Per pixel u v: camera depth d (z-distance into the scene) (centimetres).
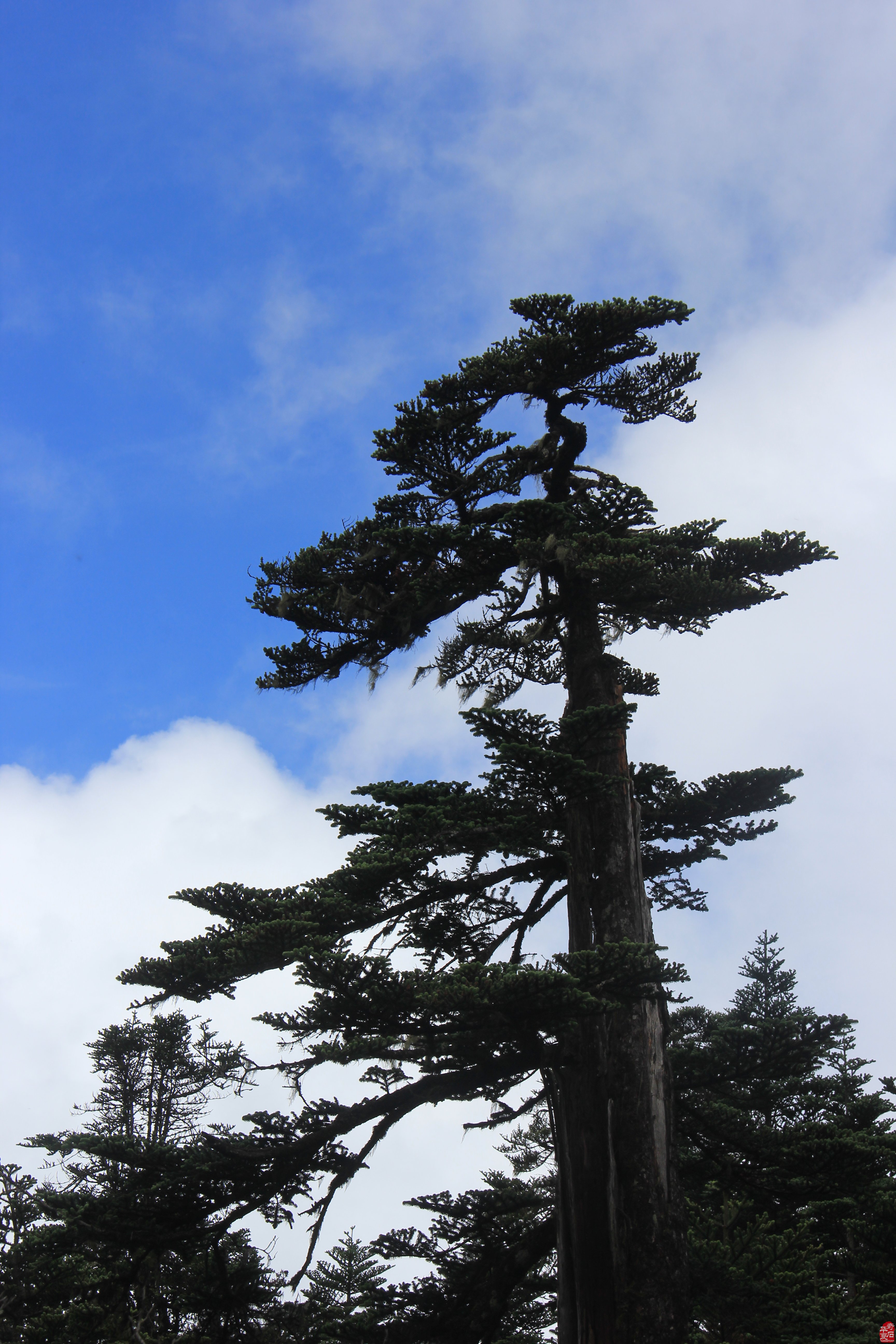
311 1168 1128
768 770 1479
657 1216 1166
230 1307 1190
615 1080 1234
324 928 1218
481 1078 1174
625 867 1331
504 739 1118
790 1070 1386
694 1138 1391
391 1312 1277
